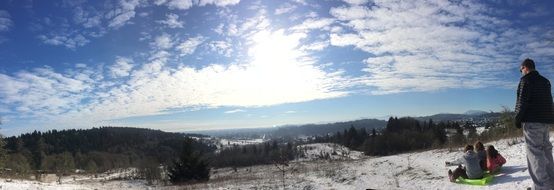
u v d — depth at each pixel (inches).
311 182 791.1
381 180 667.4
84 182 1659.7
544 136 308.5
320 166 1263.5
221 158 3371.1
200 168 1502.2
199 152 1546.5
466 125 2625.5
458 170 483.5
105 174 3154.5
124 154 5093.5
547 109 307.1
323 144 4598.9
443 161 764.6
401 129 3710.6
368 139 3932.1
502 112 1068.5
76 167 4670.3
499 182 436.5
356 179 730.8
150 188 1191.6
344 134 4918.8
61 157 4495.6
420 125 3823.8
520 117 309.7
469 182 463.5
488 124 1294.3
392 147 3361.2
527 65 313.1
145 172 1926.7
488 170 483.2
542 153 306.8
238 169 2397.9
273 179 945.5
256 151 3595.0
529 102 306.8
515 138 829.8
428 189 486.9
